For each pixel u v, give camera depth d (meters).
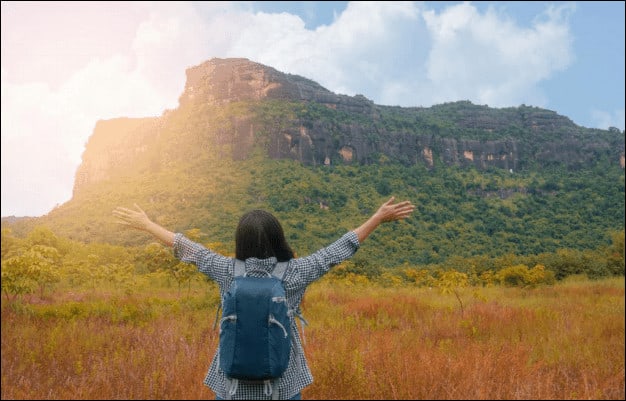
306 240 54.59
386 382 4.72
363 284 23.06
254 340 2.00
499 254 86.62
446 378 4.87
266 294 2.04
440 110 164.38
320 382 4.67
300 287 2.17
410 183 116.19
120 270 13.16
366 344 6.40
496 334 8.16
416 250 71.25
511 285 25.28
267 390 2.05
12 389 4.26
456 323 8.89
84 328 6.96
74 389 4.34
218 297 11.20
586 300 15.40
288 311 2.08
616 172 138.62
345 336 7.14
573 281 30.66
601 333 8.16
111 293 11.98
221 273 2.20
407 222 81.31
